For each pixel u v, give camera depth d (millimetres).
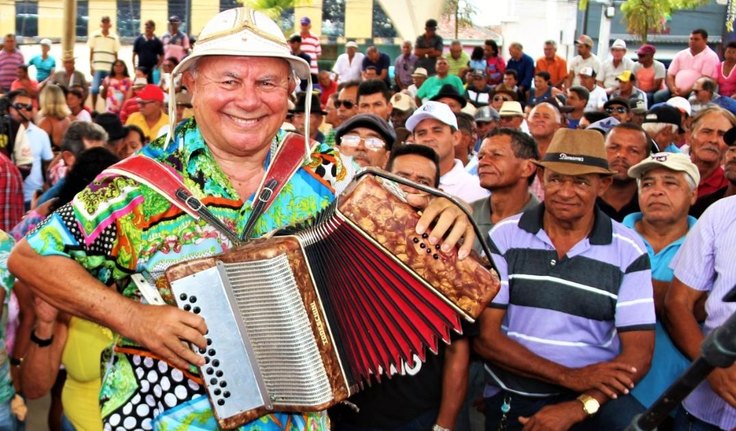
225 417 2492
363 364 2521
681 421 4016
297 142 2760
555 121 7480
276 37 2566
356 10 16484
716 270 3840
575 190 3770
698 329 3871
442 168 5590
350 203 2438
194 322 2420
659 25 18828
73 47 13875
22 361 3770
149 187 2551
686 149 7352
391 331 2521
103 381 2695
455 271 2463
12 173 6195
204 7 16297
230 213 2637
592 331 3822
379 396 3787
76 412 3770
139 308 2467
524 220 3959
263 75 2557
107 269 2629
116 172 2555
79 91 12102
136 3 16547
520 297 3877
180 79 2709
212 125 2574
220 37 2518
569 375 3744
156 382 2613
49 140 9109
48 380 3707
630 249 3838
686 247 3965
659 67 14781
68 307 2516
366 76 14531
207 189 2623
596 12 20078
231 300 2445
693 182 4379
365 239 2465
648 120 7285
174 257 2580
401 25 15125
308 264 2441
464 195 5480
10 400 3645
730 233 3816
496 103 11352
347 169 2797
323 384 2467
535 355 3803
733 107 11281
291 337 2434
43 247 2525
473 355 4098
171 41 15617
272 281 2412
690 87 13734
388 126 5445
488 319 3840
